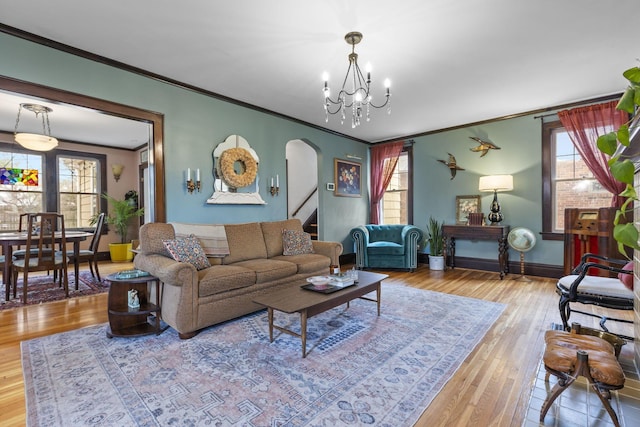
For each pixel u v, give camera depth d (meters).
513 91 3.88
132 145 6.85
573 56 3.03
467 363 2.10
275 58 3.06
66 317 3.05
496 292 3.83
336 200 5.77
